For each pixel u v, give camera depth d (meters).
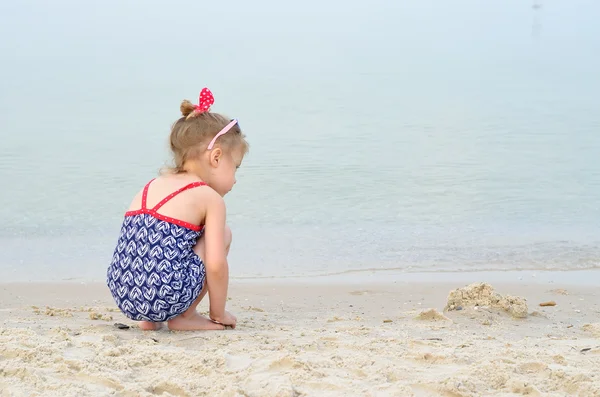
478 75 17.11
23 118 12.28
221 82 15.78
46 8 25.73
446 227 7.27
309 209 7.80
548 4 31.61
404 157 9.95
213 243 3.69
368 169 9.35
